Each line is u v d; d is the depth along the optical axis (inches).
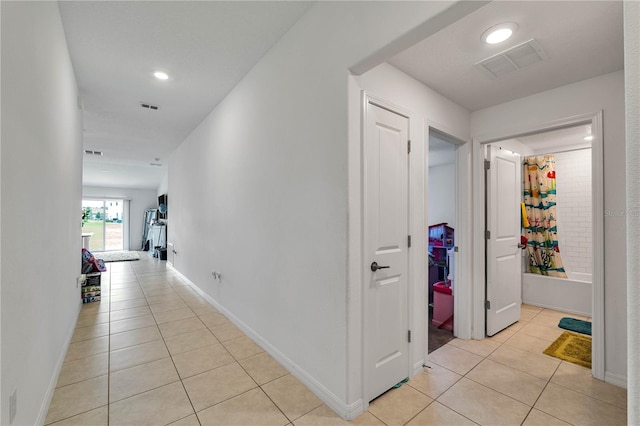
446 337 116.7
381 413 70.9
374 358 75.8
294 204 85.7
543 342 111.6
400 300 83.9
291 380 84.0
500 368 92.4
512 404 74.7
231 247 129.5
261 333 104.7
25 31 54.2
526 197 167.8
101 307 151.3
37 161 63.0
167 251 300.0
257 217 106.3
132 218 433.7
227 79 120.0
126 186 417.4
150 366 91.7
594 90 89.8
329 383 73.3
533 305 159.2
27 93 55.6
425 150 94.7
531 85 95.7
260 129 104.4
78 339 111.6
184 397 76.3
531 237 165.9
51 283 77.3
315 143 77.5
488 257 117.2
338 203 70.2
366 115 73.0
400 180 84.5
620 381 82.6
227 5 78.8
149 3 78.2
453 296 122.0
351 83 69.3
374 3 62.4
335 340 71.1
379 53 61.9
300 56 83.8
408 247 86.5
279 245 93.0
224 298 138.3
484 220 117.5
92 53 101.3
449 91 99.9
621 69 85.1
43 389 68.2
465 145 115.4
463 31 70.4
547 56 79.9
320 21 76.5
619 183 84.1
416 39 57.5
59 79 83.8
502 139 111.5
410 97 89.3
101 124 175.9
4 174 45.0
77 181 131.1
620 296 83.0
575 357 99.3
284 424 66.8
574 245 166.9
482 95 103.0
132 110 153.5
